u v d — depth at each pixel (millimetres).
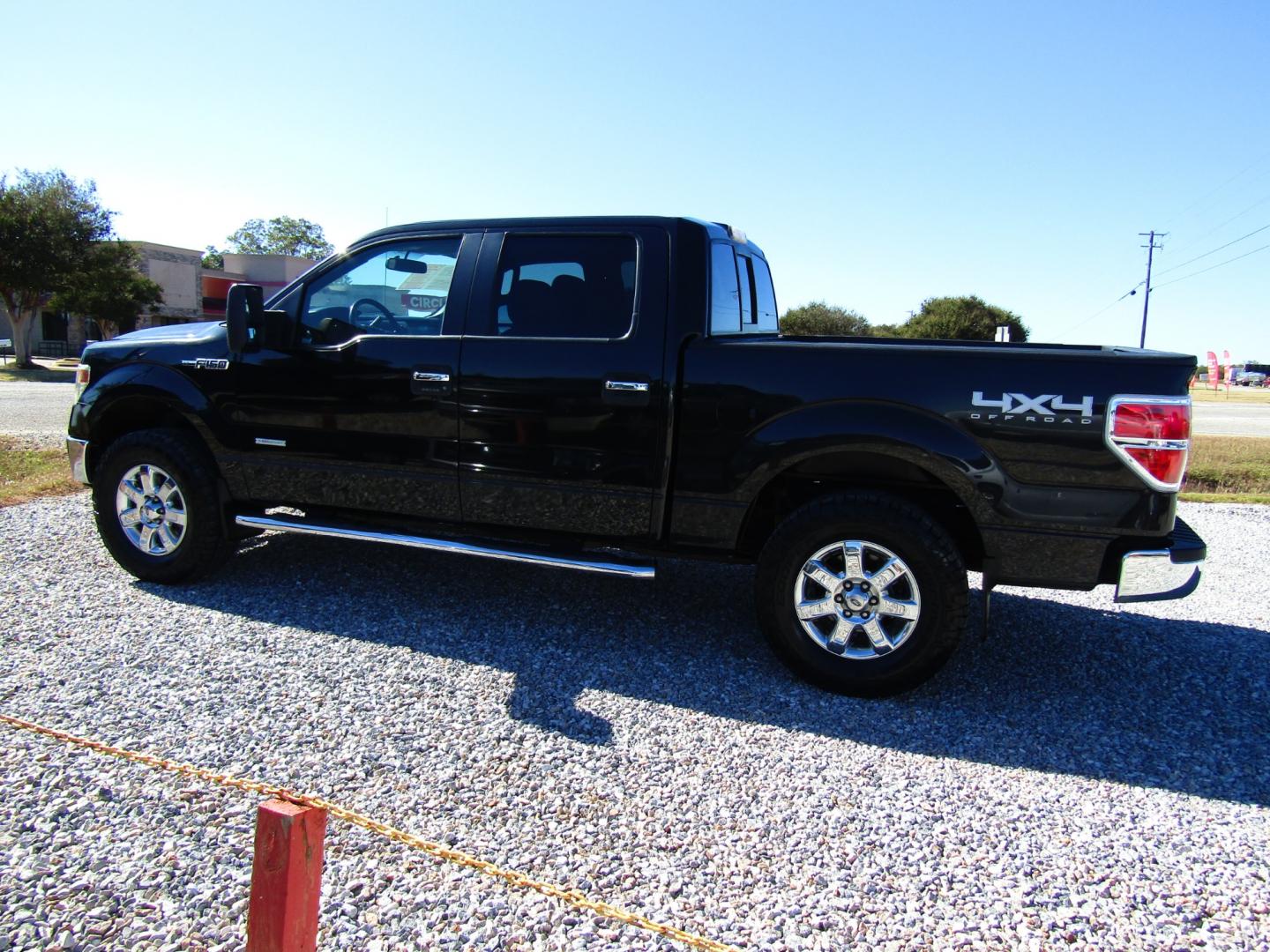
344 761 2930
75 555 5250
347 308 4438
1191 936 2221
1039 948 2166
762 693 3672
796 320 40688
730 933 2178
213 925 2119
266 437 4488
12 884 2234
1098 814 2811
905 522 3486
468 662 3848
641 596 4949
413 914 2184
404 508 4348
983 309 49625
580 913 2219
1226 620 4938
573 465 3982
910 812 2781
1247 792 2990
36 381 25609
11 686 3387
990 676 3971
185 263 46656
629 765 3000
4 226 30578
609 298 3971
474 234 4234
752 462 3703
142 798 2650
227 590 4695
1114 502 3330
